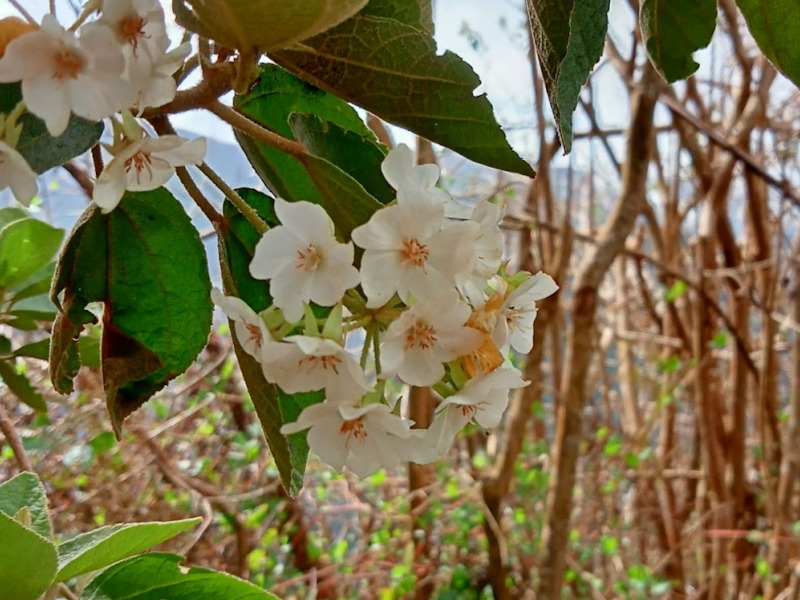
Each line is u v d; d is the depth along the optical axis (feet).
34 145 0.69
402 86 0.82
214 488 4.12
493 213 0.85
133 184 0.75
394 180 0.81
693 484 4.85
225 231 0.94
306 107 0.97
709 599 4.21
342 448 0.80
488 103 0.82
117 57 0.63
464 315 0.77
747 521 4.36
